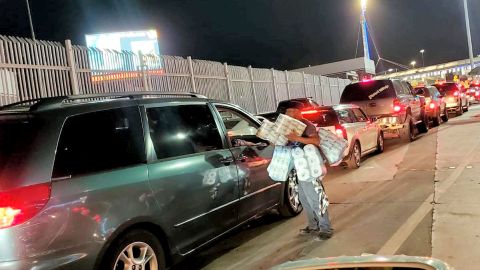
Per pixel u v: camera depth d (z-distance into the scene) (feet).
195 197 16.48
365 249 17.89
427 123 57.06
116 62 40.24
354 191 28.53
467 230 18.66
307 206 20.39
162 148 15.94
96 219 12.86
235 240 21.07
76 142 13.38
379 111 47.52
